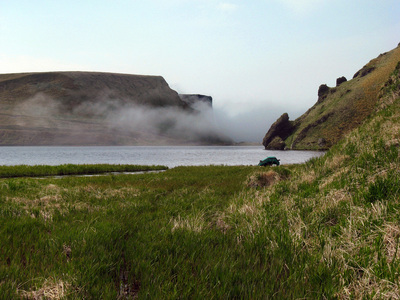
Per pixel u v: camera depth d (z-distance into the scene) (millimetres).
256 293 3152
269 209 6672
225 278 3486
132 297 3213
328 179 7488
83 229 5531
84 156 96438
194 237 5156
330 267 3619
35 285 3303
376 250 3711
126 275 3910
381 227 4180
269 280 3475
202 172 25078
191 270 3811
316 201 6379
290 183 9062
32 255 4199
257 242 4770
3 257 4027
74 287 3236
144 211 8391
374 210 4609
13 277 3395
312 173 8914
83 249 4379
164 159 79562
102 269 3789
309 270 3621
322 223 5188
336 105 199250
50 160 73250
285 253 4207
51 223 6332
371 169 6496
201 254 4414
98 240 4887
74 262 3859
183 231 5520
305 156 102188
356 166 6926
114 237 5168
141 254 4277
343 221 4863
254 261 4102
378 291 2945
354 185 6105
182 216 7176
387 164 6160
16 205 8555
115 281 3668
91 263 3812
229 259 4125
